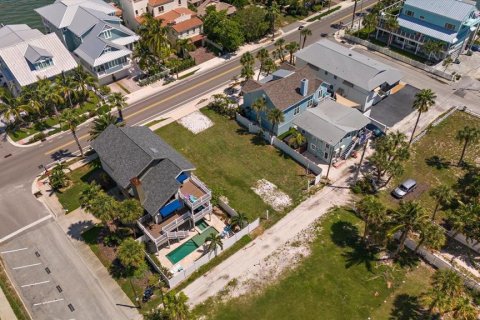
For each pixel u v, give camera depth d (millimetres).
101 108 76188
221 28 91438
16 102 70250
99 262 51906
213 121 74875
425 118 75688
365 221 51438
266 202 60031
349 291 48750
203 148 69125
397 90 82938
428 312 46406
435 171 65438
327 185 62750
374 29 103750
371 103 77562
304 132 68188
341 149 66250
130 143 55750
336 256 52531
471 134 61656
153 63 86062
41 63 78500
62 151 68750
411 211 48375
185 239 54625
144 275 50219
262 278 50219
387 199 60438
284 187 62438
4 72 81375
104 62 81188
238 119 74688
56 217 57719
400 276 50312
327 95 76688
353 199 60469
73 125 62719
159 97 80938
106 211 48500
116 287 49219
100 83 83625
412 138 70125
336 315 46469
